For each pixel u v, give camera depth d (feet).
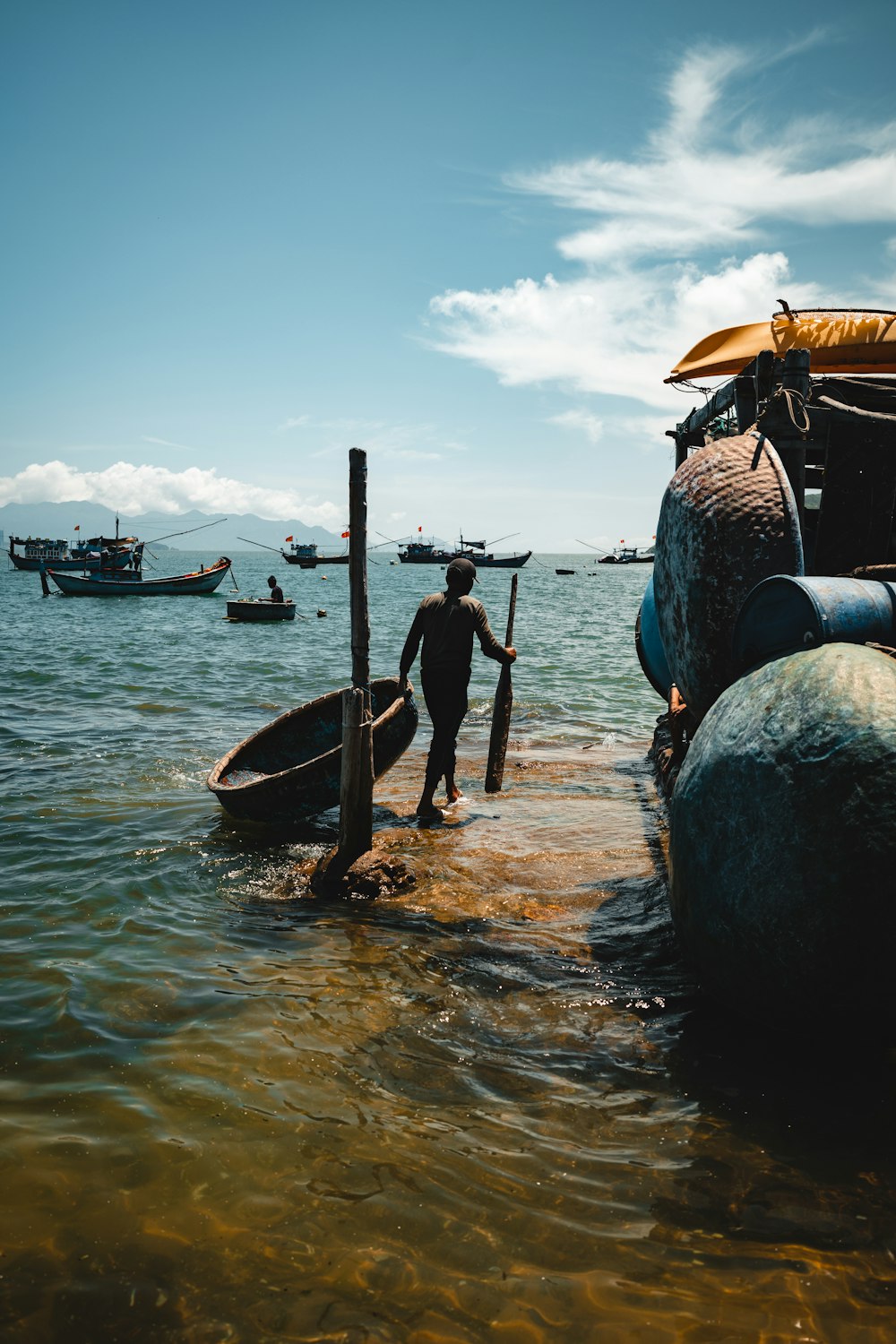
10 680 51.29
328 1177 9.46
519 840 22.13
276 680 53.01
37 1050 11.98
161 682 51.44
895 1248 8.42
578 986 14.03
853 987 10.82
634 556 577.84
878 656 11.90
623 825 23.48
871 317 27.09
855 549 21.79
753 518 16.52
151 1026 12.69
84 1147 9.93
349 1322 7.58
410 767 31.37
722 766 12.21
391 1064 11.75
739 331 29.35
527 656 67.62
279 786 22.68
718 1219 8.80
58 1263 8.23
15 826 22.93
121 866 20.03
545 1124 10.39
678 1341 7.36
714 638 16.72
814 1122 10.41
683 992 13.79
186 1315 7.65
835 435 21.38
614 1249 8.42
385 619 115.85
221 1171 9.55
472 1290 7.93
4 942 15.71
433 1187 9.30
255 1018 12.94
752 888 11.44
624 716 42.47
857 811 10.58
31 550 239.91
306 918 17.13
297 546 410.31
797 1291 7.90
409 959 15.12
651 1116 10.53
